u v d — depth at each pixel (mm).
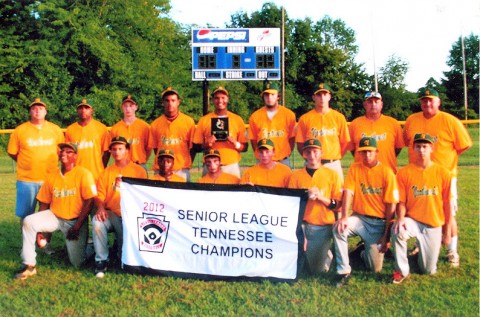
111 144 6777
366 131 7355
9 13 32938
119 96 33906
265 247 6203
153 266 6375
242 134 7836
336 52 57219
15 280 6273
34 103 7328
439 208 6172
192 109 40438
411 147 7047
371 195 6254
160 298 5656
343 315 5145
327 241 6340
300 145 7555
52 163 7488
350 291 5805
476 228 8312
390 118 7367
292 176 6594
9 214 10203
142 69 36844
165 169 6805
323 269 6492
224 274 6242
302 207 6164
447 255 6762
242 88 44094
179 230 6363
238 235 6250
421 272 6383
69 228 6680
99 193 6812
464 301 5441
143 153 7930
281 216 6191
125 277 6332
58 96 32281
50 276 6430
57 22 31656
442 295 5637
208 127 7633
